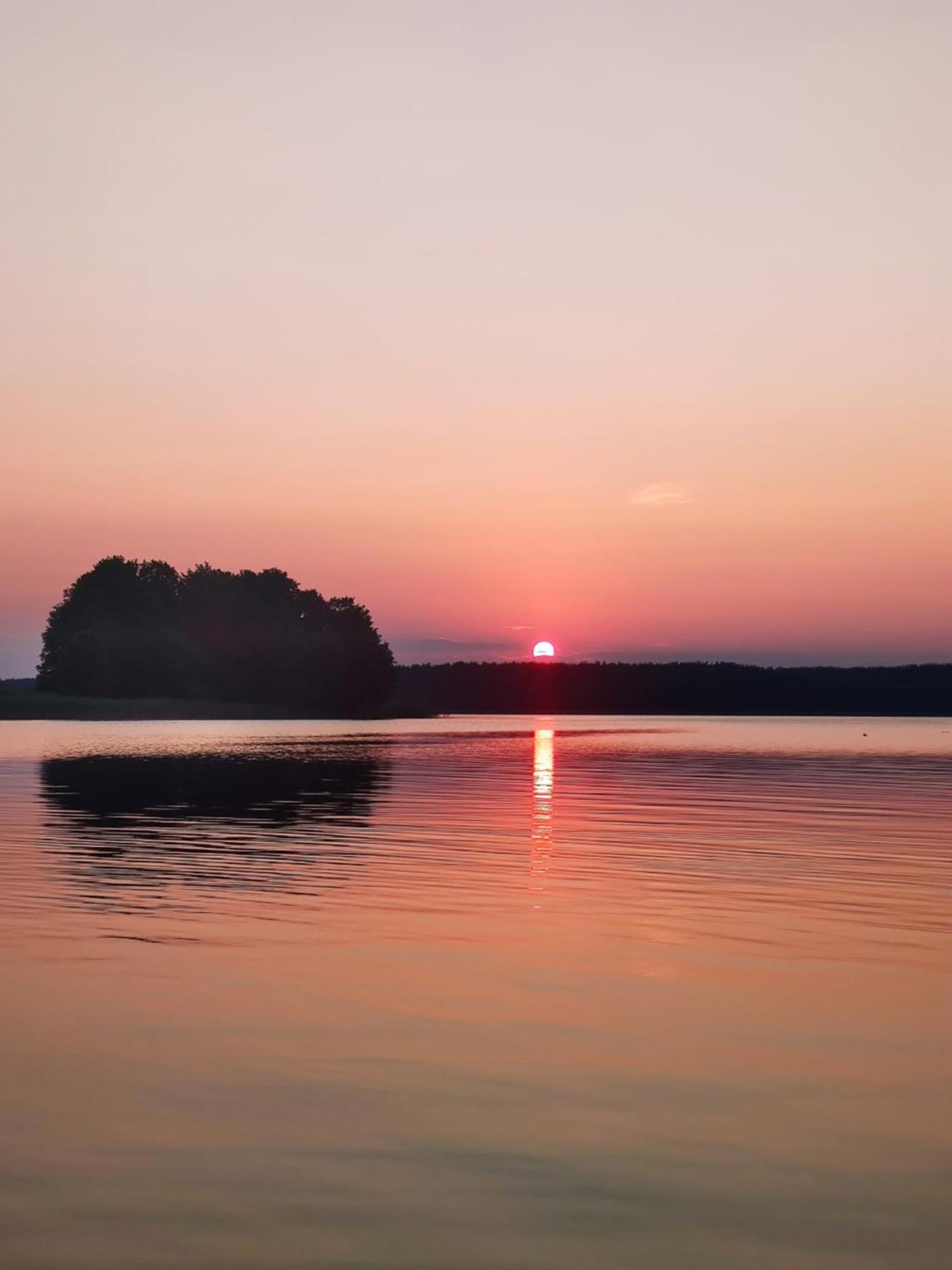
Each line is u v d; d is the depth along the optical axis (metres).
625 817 26.17
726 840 21.92
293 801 29.50
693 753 59.31
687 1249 5.91
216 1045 9.02
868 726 127.75
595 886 16.41
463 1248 5.91
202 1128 7.36
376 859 19.06
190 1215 6.23
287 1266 5.73
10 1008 9.98
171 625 144.75
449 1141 7.18
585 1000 10.36
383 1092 8.01
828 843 21.41
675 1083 8.25
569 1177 6.69
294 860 18.81
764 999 10.41
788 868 18.20
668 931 13.37
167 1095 7.93
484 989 10.70
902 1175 6.75
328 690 148.12
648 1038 9.27
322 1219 6.18
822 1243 5.97
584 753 58.84
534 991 10.68
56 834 22.17
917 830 23.69
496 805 29.12
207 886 16.22
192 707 135.00
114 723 120.81
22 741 69.19
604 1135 7.30
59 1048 8.91
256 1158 6.92
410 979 11.06
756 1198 6.45
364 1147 7.08
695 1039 9.27
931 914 14.41
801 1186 6.61
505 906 14.88
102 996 10.39
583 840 21.81
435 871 17.80
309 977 11.12
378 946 12.48
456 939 12.84
